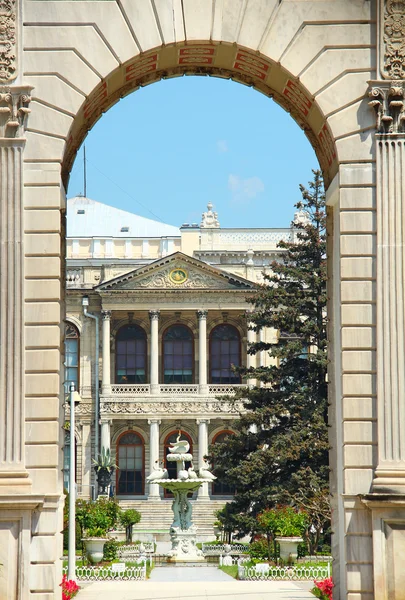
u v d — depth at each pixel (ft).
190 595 115.34
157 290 319.27
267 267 332.39
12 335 81.66
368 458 81.87
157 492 309.22
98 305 325.83
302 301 228.02
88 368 323.37
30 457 81.15
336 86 84.48
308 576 140.15
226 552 181.57
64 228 92.58
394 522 79.82
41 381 81.66
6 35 83.51
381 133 83.56
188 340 329.52
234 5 85.10
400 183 83.10
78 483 317.42
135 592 120.16
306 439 207.41
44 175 82.94
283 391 227.40
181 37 84.58
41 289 82.33
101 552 157.28
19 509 79.10
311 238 232.12
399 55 83.92
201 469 200.23
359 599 80.59
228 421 319.68
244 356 326.44
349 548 81.05
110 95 91.61
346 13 84.89
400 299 82.33
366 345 82.79
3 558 79.00
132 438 321.32
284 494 193.57
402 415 81.46
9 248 82.07
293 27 84.99
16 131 82.89
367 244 83.35
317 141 94.02
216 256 334.65
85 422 320.70
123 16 84.53
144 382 327.06
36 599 79.82
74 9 84.28
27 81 83.51
